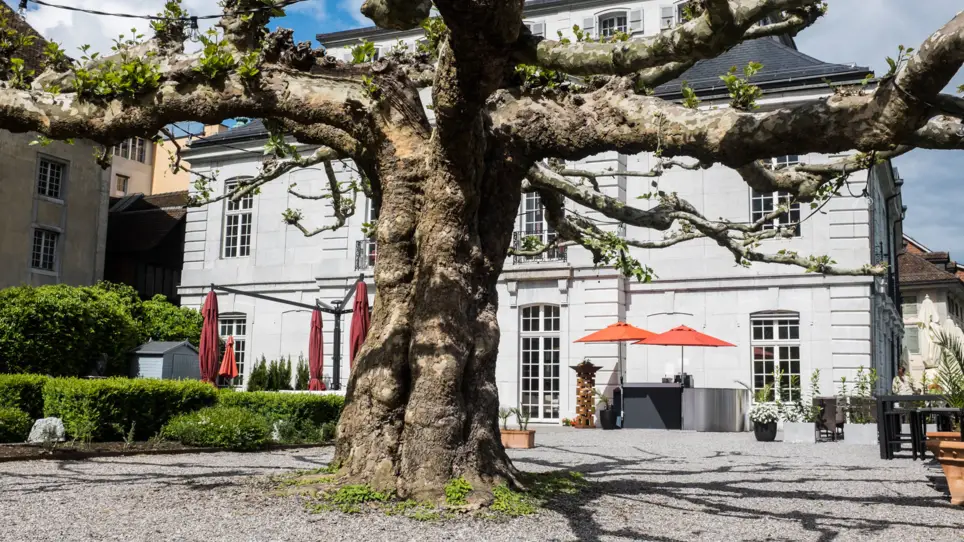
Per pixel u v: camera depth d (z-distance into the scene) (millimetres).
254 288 24922
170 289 31078
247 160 25469
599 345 20453
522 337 21562
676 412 18328
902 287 34625
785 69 19672
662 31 5234
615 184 20422
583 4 23406
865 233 18766
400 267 6762
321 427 13438
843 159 7711
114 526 5398
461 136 6195
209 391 12984
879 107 5211
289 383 19766
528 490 6621
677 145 6172
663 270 20391
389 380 6496
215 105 7125
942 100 5051
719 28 4879
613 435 16125
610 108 6504
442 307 6434
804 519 6176
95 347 18062
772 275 19328
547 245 10727
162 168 42250
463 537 5117
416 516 5613
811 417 14531
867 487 8031
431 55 8242
